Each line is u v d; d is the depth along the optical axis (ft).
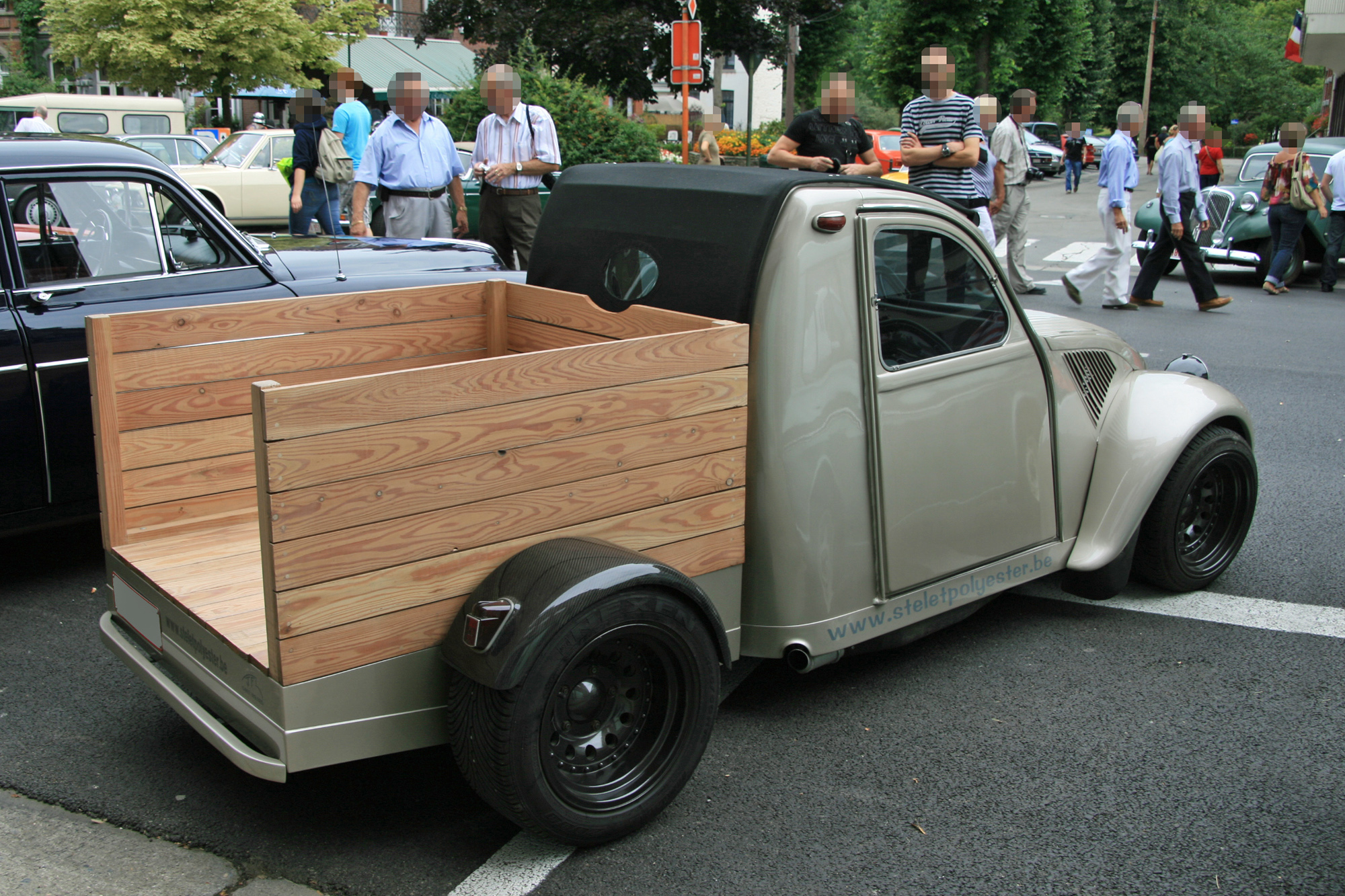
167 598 8.97
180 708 8.45
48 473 13.38
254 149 46.78
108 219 13.69
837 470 9.82
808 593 9.84
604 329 10.86
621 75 97.45
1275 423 21.97
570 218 11.60
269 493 6.92
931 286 10.49
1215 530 13.93
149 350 10.01
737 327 9.07
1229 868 8.50
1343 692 11.41
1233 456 13.38
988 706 11.05
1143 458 12.48
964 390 10.78
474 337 12.48
